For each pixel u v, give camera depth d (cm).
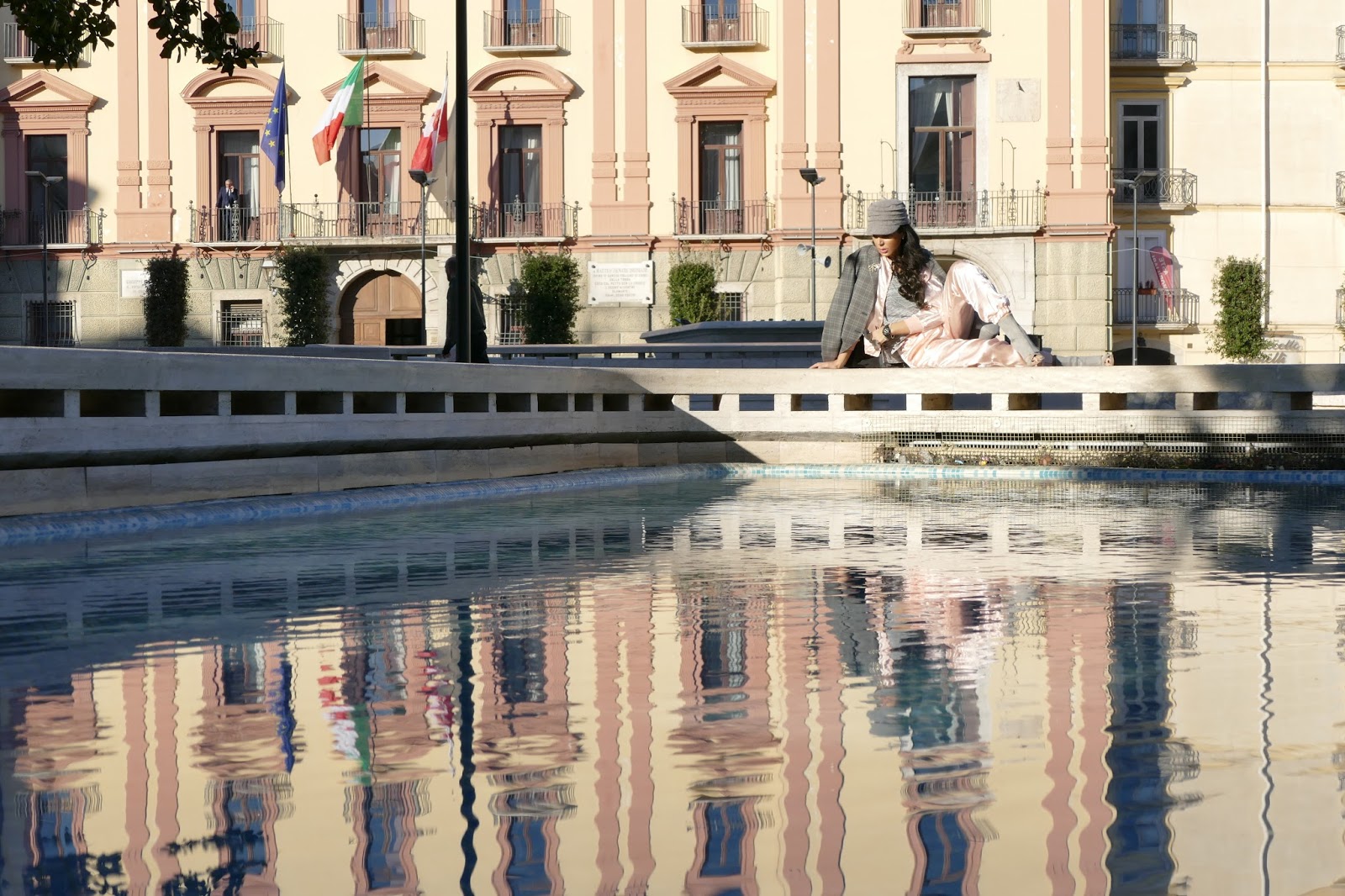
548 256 4378
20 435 921
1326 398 2377
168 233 4538
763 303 4378
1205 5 4662
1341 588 616
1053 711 361
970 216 4306
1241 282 4519
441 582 661
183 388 1062
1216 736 330
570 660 447
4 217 4572
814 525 961
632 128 4403
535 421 1527
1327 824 257
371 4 4469
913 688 396
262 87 4494
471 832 259
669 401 1750
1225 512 1059
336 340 4481
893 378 1695
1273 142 4672
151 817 271
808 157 4319
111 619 546
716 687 400
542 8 4422
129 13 4519
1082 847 245
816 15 4306
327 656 458
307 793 288
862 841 250
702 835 255
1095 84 4275
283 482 1177
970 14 4281
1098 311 4288
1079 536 869
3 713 371
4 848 253
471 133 4453
